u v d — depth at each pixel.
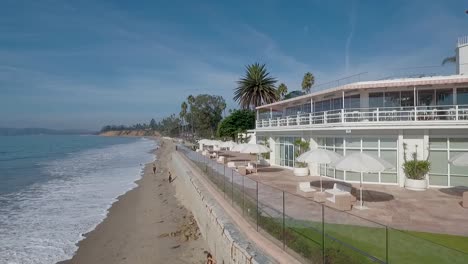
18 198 31.89
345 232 9.71
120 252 18.03
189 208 26.22
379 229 9.05
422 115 20.94
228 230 13.29
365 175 22.34
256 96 59.59
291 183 22.64
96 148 126.75
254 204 13.68
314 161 17.41
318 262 9.47
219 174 21.27
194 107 118.69
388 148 21.61
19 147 132.12
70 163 67.06
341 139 23.41
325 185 21.81
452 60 38.38
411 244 8.40
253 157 44.62
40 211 26.72
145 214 25.73
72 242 19.67
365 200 17.23
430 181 20.75
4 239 20.09
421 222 13.34
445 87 22.30
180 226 22.05
